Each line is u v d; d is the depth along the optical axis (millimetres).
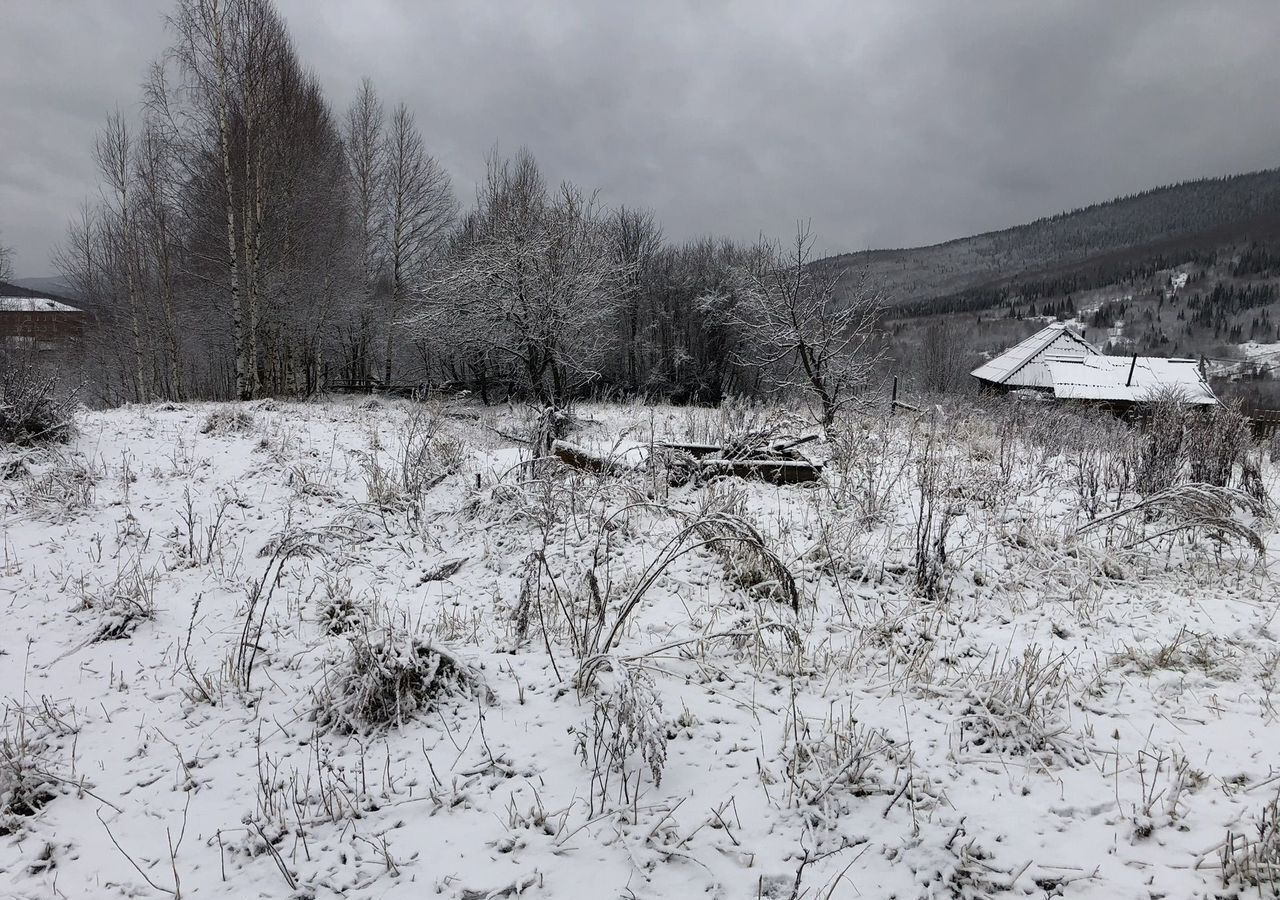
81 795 3248
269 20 23062
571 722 3602
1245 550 6000
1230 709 3639
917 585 5355
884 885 2580
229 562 6480
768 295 14078
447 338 22234
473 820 2971
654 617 4918
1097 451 10070
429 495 8633
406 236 28797
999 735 3412
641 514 7156
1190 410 8477
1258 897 2459
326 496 8500
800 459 8773
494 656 4383
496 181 25703
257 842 2883
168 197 24281
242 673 4281
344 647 4520
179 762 3475
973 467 8578
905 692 3896
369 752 3480
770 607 5047
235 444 10828
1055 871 2615
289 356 27594
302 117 25828
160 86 19781
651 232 36781
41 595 5668
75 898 2660
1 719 3912
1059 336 37000
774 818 2914
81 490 8094
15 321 32469
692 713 3643
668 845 2775
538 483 7508
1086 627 4738
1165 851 2693
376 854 2811
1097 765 3221
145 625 5094
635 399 27625
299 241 24203
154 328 28453
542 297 18188
